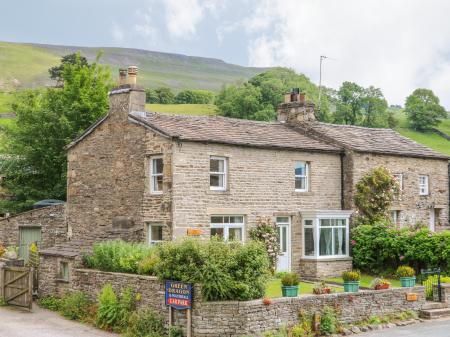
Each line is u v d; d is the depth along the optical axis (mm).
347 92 83250
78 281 23422
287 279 20375
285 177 29156
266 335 18734
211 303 18578
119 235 25953
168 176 25625
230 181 27094
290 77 85688
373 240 29875
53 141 39656
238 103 77250
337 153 31375
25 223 32344
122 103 28078
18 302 24219
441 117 94438
